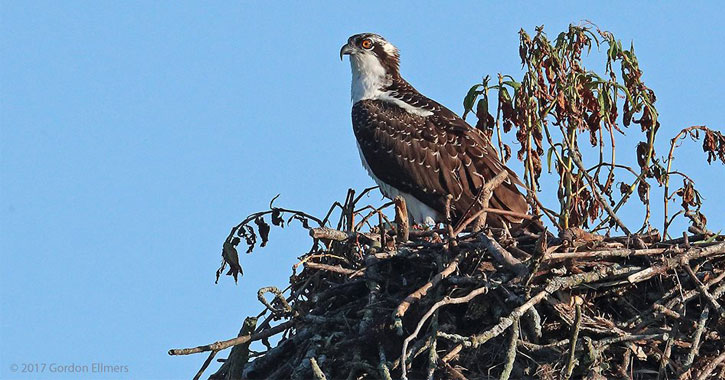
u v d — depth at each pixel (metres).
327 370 12.97
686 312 12.95
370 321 12.94
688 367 12.26
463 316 12.83
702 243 13.34
